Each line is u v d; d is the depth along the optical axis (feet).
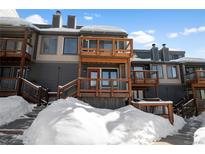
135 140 16.24
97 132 15.57
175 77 62.85
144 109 36.58
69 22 58.44
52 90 43.42
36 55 45.21
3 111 22.99
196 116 44.70
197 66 64.75
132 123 18.89
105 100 32.86
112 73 44.73
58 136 13.92
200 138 14.15
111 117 20.45
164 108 36.14
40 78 43.83
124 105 32.89
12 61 42.91
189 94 59.98
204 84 52.75
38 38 46.68
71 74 44.91
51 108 20.13
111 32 47.24
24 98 34.55
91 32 46.83
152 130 19.27
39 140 13.99
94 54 35.42
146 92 59.67
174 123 28.09
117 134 16.44
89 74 44.04
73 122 15.48
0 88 35.78
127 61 36.78
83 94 32.35
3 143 14.99
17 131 18.16
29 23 45.37
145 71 52.54
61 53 46.19
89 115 18.37
